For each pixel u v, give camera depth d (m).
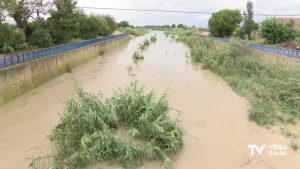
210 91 16.02
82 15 37.53
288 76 15.02
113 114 9.68
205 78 19.52
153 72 21.64
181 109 12.83
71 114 9.03
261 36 29.08
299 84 13.05
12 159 8.62
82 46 26.92
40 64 17.84
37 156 8.66
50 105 13.68
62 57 21.56
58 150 8.23
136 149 8.15
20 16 23.17
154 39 56.47
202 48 30.62
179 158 8.63
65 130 8.80
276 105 12.46
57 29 27.61
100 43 33.72
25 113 12.58
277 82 14.42
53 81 18.75
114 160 8.14
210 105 13.45
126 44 48.88
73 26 29.92
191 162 8.43
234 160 8.55
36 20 25.64
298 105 12.02
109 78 19.50
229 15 44.53
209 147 9.31
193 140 9.78
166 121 9.35
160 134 8.75
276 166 8.22
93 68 23.77
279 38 27.12
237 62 19.97
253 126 10.92
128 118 9.74
